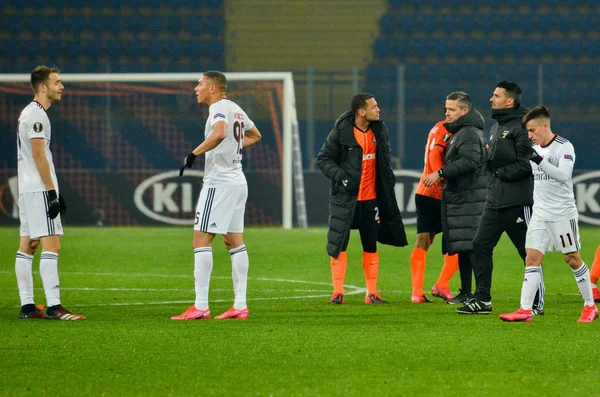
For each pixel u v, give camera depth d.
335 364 19.73
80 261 48.00
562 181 25.45
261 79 73.69
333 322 26.34
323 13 100.62
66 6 99.12
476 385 17.62
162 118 82.25
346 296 34.47
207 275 27.12
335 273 32.03
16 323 25.89
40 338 23.06
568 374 18.66
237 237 27.42
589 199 74.81
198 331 24.34
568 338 23.14
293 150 77.38
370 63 98.12
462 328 25.02
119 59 95.69
